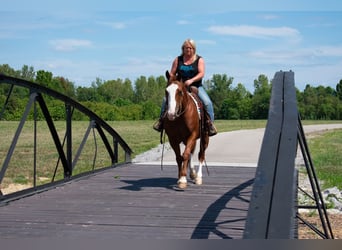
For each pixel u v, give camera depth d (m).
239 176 10.45
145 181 9.80
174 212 6.71
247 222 2.88
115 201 7.57
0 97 46.81
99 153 19.91
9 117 48.09
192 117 8.12
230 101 78.12
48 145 22.80
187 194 8.20
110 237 5.39
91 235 5.49
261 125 49.22
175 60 9.03
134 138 28.52
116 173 11.08
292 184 3.10
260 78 78.81
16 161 16.72
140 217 6.41
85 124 42.91
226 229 5.74
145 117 62.94
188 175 10.52
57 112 49.28
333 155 18.61
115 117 60.53
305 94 75.69
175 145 8.48
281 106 4.38
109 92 83.75
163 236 5.44
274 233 2.78
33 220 6.24
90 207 7.09
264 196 3.03
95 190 8.66
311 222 8.88
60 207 7.10
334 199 10.55
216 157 18.08
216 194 8.18
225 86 80.31
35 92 8.11
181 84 7.91
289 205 2.93
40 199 7.77
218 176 10.45
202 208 6.99
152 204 7.30
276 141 3.62
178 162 8.72
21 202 7.49
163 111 8.55
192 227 5.85
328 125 49.41
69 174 9.70
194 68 8.87
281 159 3.37
